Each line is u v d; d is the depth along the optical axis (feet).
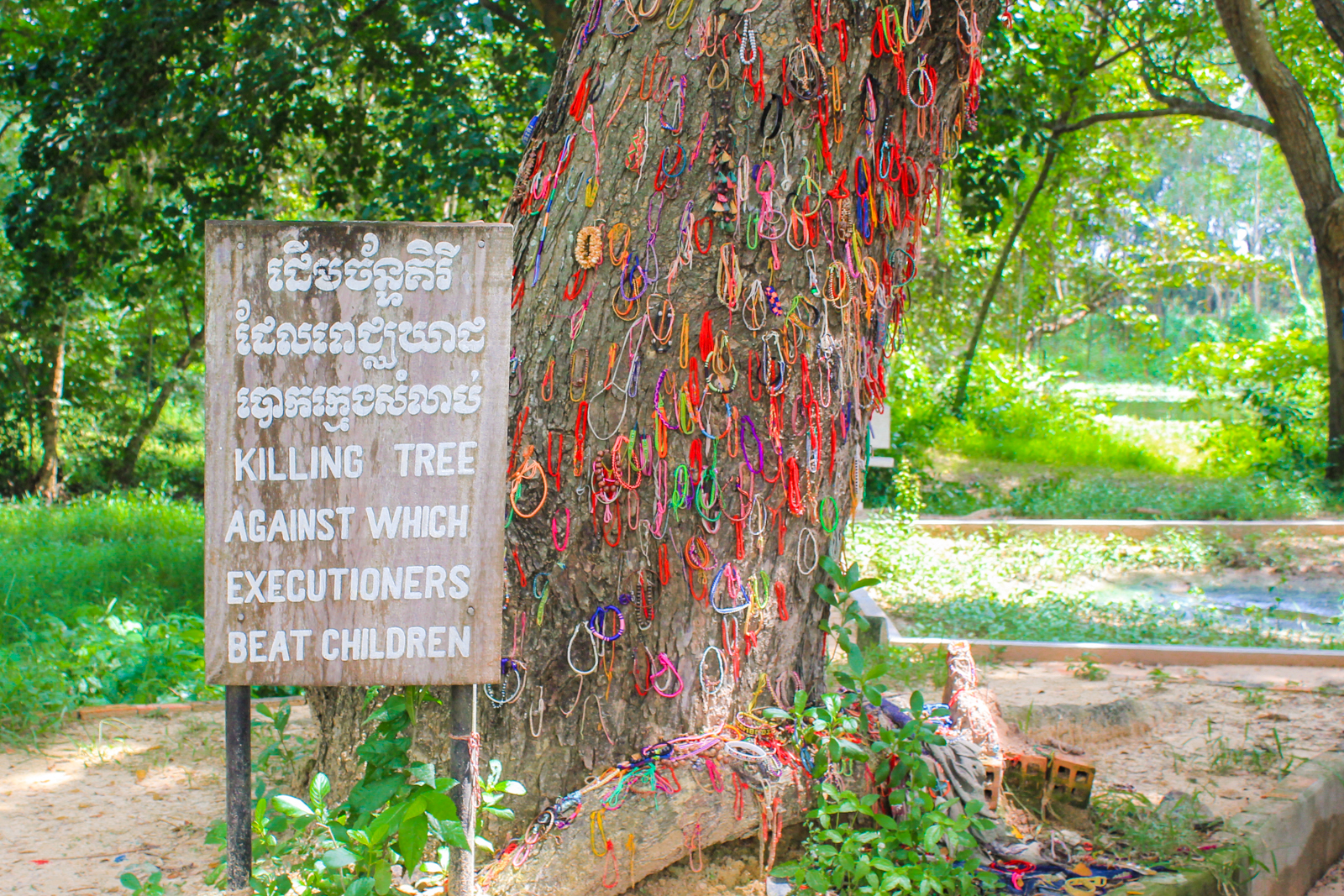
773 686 11.55
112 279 51.19
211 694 18.54
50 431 55.01
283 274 7.97
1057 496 45.55
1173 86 65.98
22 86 34.60
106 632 20.33
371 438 8.11
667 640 10.80
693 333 10.67
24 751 15.08
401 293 8.06
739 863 10.78
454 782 8.47
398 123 34.12
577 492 10.68
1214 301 178.50
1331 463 49.11
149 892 9.39
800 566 11.54
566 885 9.80
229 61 33.04
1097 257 98.37
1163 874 10.68
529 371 10.98
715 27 10.62
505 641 10.61
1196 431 66.95
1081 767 12.31
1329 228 48.01
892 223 11.94
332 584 8.14
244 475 8.04
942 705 11.84
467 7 28.48
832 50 10.82
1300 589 32.53
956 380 63.26
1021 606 27.68
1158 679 20.35
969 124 13.21
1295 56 52.90
